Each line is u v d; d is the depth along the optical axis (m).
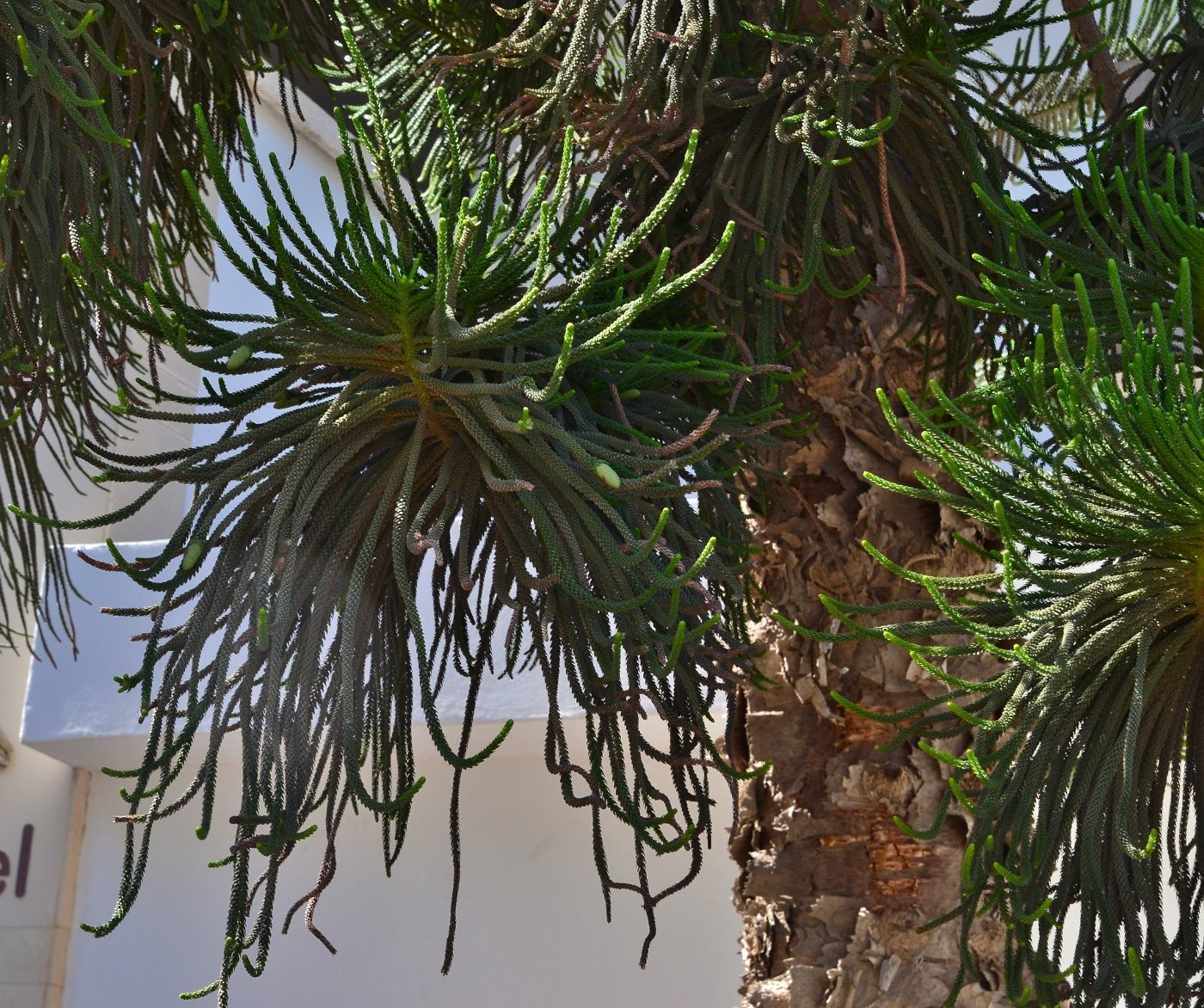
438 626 1.36
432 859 3.79
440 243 1.00
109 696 3.70
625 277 1.21
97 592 3.79
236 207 1.03
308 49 1.82
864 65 1.39
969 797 1.46
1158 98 1.70
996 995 1.64
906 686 1.71
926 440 1.18
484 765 3.84
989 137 1.54
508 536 1.20
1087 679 1.20
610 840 3.70
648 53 1.33
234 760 3.97
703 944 3.56
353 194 1.03
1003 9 1.39
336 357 1.13
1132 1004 1.21
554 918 3.67
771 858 1.73
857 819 1.71
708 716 1.27
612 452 1.11
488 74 2.06
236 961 1.10
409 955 3.73
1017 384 1.27
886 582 1.75
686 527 1.28
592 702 1.24
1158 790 1.25
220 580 1.12
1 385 1.56
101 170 1.54
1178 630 1.19
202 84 1.80
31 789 3.98
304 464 1.09
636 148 1.35
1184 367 1.11
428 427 1.17
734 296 1.53
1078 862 1.24
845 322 1.80
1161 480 1.06
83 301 1.62
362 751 1.29
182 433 4.68
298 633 1.21
